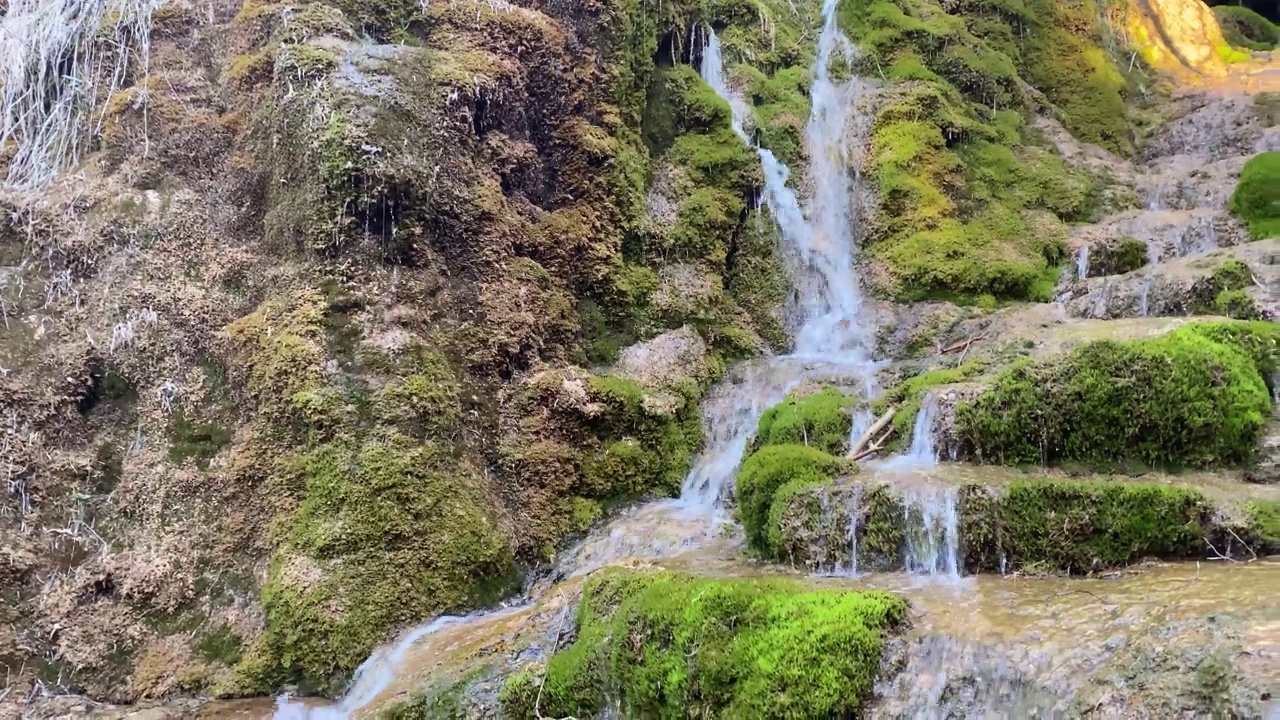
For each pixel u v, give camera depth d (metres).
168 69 7.46
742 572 5.12
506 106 7.38
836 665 3.57
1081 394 5.15
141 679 5.17
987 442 5.32
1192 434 4.98
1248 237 7.92
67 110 7.48
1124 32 12.75
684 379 7.65
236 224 6.84
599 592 4.52
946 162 9.38
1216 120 10.79
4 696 4.94
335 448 5.75
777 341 8.67
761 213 9.09
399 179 6.35
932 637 3.63
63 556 5.54
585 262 7.77
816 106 10.34
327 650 5.22
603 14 8.15
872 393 7.07
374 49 6.90
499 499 6.34
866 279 8.92
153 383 6.23
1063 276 8.48
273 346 6.04
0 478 5.58
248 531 5.73
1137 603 3.64
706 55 9.93
